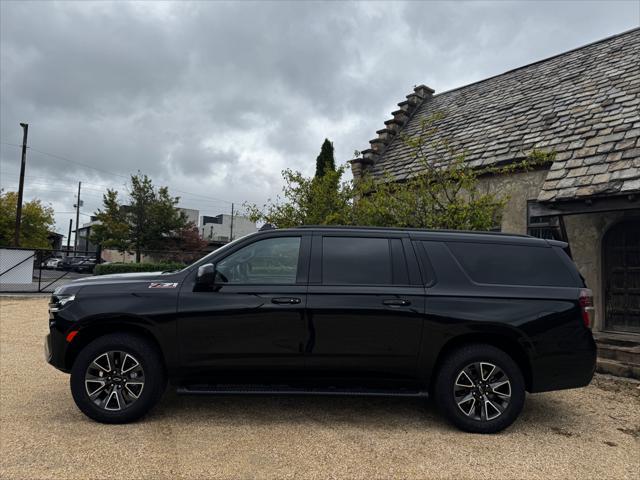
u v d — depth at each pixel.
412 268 4.43
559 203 7.46
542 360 4.23
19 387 5.28
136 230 30.53
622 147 7.61
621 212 7.79
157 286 4.32
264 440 3.85
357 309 4.23
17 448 3.61
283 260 4.47
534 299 4.32
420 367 4.24
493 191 9.65
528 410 4.88
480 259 4.51
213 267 4.17
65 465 3.33
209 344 4.20
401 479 3.24
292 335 4.23
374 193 9.01
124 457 3.47
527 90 11.86
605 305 8.02
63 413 4.43
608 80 9.92
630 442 4.04
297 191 10.12
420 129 13.56
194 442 3.78
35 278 25.73
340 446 3.78
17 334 8.63
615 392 5.53
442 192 8.24
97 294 4.28
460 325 4.23
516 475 3.35
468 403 4.22
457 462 3.54
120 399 4.16
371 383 4.28
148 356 4.18
